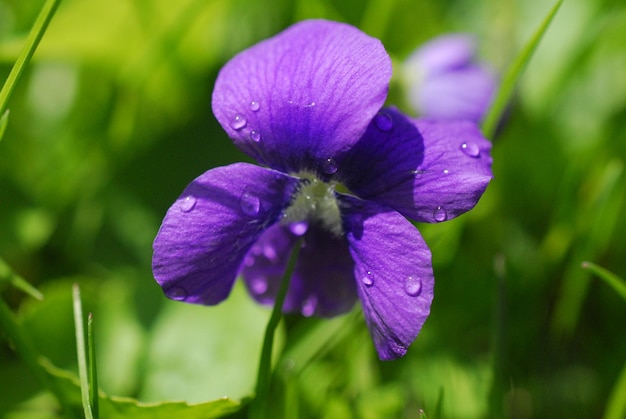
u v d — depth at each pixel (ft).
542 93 0.53
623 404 0.42
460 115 0.49
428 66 0.50
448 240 0.47
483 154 0.38
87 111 0.53
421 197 0.37
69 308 0.44
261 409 0.39
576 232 0.48
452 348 0.46
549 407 0.46
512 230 0.51
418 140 0.37
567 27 0.56
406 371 0.45
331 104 0.37
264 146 0.37
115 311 0.45
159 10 0.52
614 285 0.41
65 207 0.50
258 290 0.40
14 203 0.50
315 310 0.40
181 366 0.43
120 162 0.51
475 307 0.48
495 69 0.52
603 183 0.47
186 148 0.51
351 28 0.37
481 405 0.44
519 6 0.58
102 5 0.50
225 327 0.44
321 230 0.39
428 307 0.36
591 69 0.55
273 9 0.55
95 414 0.37
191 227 0.36
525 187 0.52
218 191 0.36
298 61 0.37
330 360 0.44
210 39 0.55
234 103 0.37
